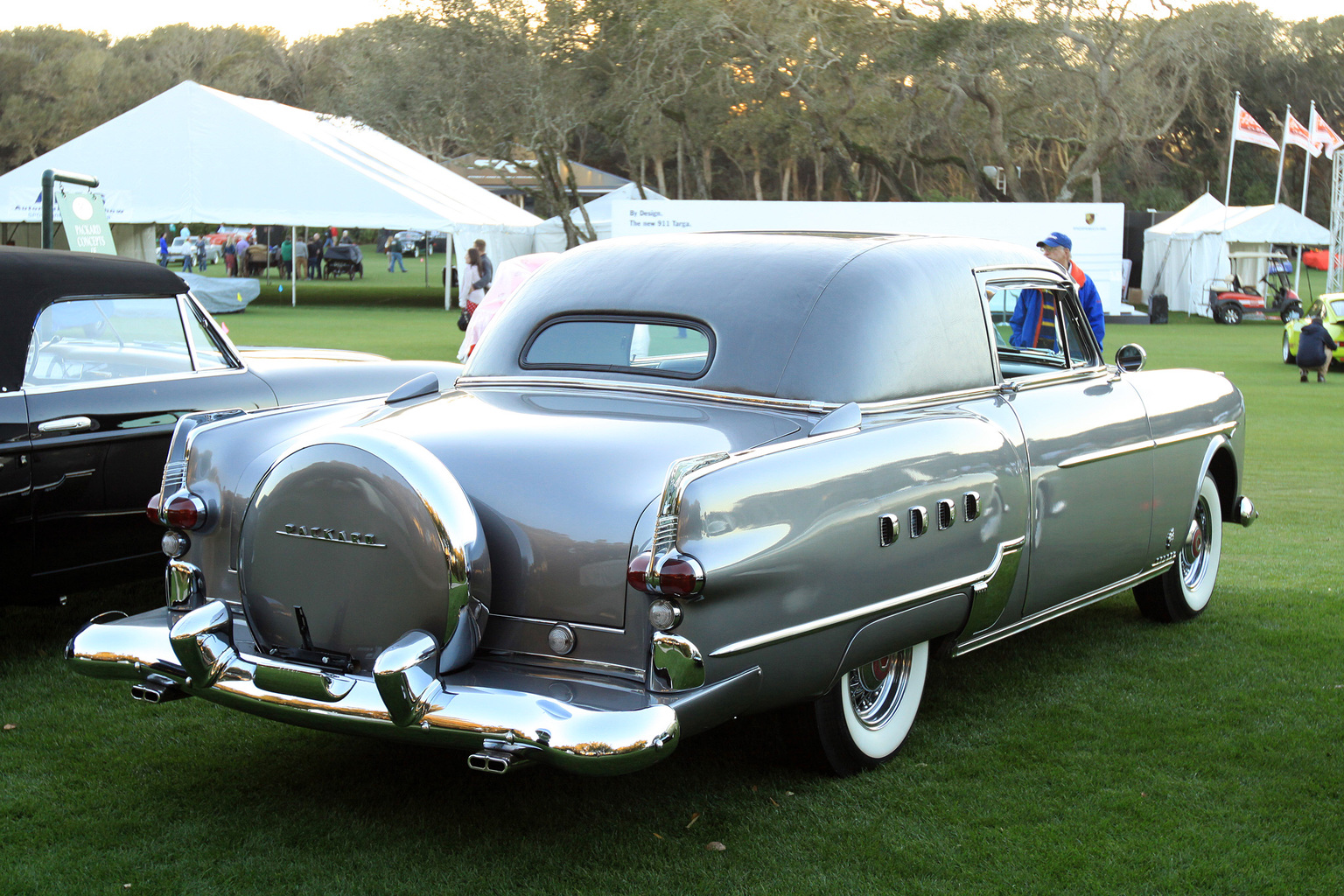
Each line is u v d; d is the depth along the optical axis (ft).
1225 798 11.77
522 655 9.90
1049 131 149.59
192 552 11.35
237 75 280.31
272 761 12.62
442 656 9.58
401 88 112.68
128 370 16.57
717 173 209.67
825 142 129.80
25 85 249.14
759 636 9.80
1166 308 110.63
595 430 10.64
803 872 10.18
